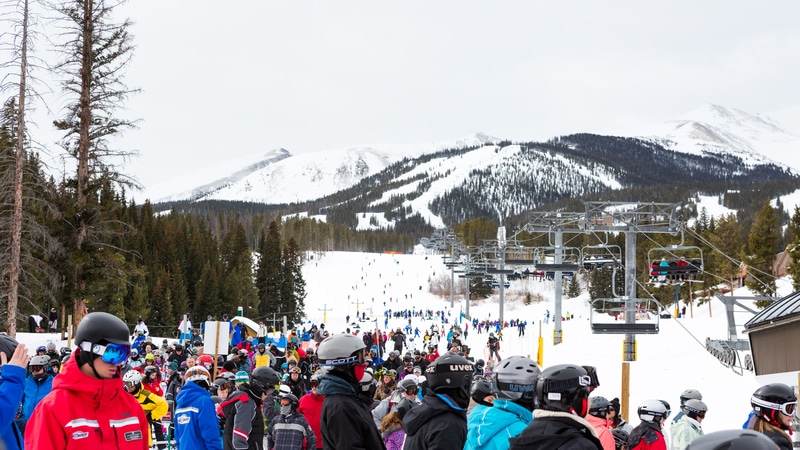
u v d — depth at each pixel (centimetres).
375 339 3750
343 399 573
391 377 1365
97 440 450
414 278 18300
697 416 893
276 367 2511
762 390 554
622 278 11569
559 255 4634
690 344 3628
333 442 567
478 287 15638
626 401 1430
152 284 9244
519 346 5644
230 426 960
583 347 4038
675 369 2828
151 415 1482
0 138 3953
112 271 4050
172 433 1587
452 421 541
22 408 891
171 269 9862
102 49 3931
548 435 409
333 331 8956
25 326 5338
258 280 11331
